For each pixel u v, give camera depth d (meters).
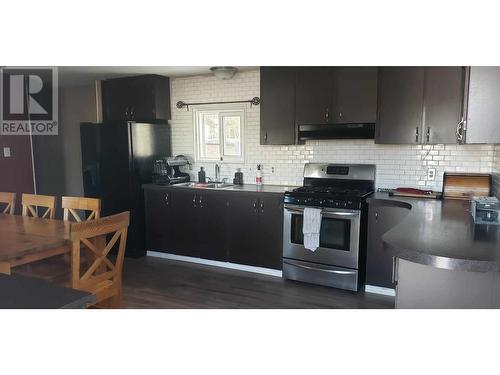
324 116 3.89
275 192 3.91
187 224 4.46
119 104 5.13
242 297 3.47
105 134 4.75
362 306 3.27
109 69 4.50
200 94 4.92
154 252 4.77
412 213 2.68
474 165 3.58
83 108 5.61
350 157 4.13
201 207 4.35
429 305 1.88
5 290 1.47
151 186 4.63
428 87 3.38
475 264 1.54
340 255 3.60
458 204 3.14
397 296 1.96
